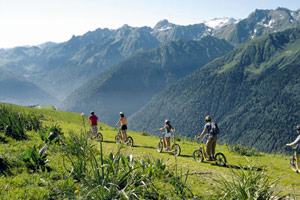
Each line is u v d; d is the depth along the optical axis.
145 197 5.85
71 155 8.58
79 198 4.62
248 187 5.18
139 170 6.46
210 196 5.97
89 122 17.92
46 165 7.40
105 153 10.72
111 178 5.34
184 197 5.91
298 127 11.44
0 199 5.02
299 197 7.29
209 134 11.91
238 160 13.58
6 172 6.57
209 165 11.73
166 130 14.93
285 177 10.23
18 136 11.42
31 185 5.96
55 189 5.82
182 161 12.30
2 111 14.38
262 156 16.08
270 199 5.46
